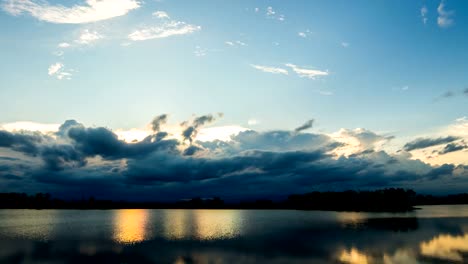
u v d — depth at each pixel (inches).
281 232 4001.0
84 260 2285.9
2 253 2581.2
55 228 4995.1
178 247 2805.1
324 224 5177.2
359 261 2116.1
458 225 4399.6
